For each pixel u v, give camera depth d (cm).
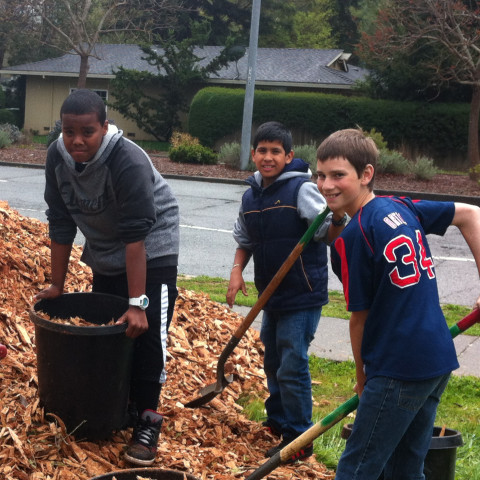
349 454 253
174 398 412
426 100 2528
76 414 322
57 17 3197
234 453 362
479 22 2038
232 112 2566
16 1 2670
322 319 661
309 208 356
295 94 2552
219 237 1100
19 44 3522
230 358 496
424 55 2422
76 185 326
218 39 3803
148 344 336
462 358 566
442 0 1975
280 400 396
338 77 3020
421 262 248
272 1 3916
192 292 614
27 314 471
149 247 337
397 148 2500
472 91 2373
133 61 3384
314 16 4459
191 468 331
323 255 373
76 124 304
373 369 246
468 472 365
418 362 241
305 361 371
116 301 352
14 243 559
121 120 3238
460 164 2462
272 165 365
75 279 570
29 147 2434
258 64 3189
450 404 476
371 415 246
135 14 3067
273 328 389
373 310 248
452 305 744
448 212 266
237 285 397
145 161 322
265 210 369
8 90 3525
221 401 429
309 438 262
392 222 247
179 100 3058
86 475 307
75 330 309
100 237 342
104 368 317
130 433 350
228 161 2058
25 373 371
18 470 295
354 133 256
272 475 339
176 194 1553
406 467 269
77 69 3281
